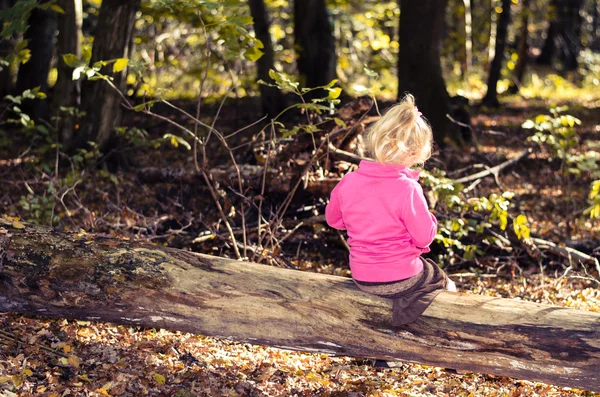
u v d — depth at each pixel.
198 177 7.07
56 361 3.65
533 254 5.93
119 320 3.72
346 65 15.58
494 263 6.08
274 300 3.57
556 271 5.86
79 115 8.41
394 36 19.03
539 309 3.42
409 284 3.32
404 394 3.76
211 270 3.67
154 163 9.52
